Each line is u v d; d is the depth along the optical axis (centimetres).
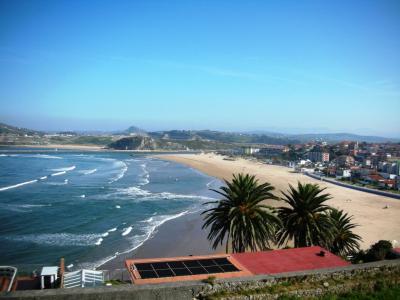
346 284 1588
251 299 1444
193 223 7544
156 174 17638
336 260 2241
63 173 16800
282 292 1490
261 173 19662
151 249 5809
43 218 7775
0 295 1213
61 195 10656
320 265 2142
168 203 9719
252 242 3238
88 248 5819
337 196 11806
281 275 1552
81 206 9088
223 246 5931
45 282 2672
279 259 2206
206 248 5869
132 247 5897
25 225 7194
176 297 1385
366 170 19338
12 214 8050
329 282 1588
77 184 13138
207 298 1408
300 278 1569
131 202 9744
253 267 2061
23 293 1235
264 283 1506
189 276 1880
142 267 1981
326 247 3444
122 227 7188
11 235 6488
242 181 3291
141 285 1371
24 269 3716
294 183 15438
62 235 6569
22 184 12788
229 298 1419
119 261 5212
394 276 1692
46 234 6606
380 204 10475
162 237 6500
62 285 2648
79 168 19550
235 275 1923
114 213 8419
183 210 8850
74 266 4975
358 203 10531
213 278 1461
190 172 19012
